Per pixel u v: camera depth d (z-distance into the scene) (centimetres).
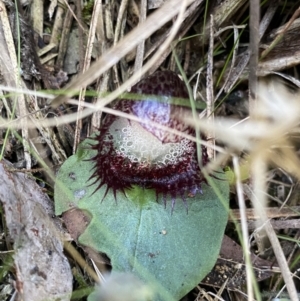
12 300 6
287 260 7
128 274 6
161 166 6
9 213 6
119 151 6
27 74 7
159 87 6
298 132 7
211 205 6
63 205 6
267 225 6
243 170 7
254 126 7
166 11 6
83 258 7
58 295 6
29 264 6
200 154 6
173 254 6
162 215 6
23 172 7
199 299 7
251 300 6
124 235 6
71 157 7
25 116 7
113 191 6
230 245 7
